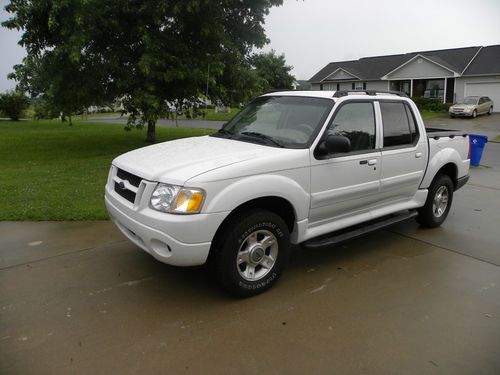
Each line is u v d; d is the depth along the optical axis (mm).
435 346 3152
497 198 8000
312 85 46719
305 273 4414
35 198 7168
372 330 3354
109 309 3607
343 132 4379
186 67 12734
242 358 2969
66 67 13117
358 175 4492
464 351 3096
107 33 12898
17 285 4027
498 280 4316
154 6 12156
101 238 5305
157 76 12609
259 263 3873
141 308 3633
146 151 4367
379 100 4836
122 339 3170
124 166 4012
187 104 15148
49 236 5375
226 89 14641
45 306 3641
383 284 4180
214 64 13078
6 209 6445
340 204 4434
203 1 12227
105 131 22234
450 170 6094
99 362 2896
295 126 4355
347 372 2840
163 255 3500
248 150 3996
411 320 3512
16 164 11320
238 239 3643
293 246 5215
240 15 14680
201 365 2887
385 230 5906
